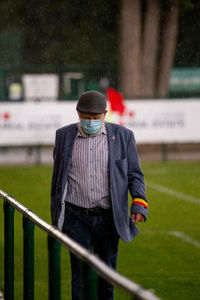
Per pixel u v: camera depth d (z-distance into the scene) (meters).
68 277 16.83
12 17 88.38
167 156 49.91
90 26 88.44
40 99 46.91
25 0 88.12
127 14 60.69
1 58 76.81
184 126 45.88
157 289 16.12
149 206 29.36
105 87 74.12
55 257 7.60
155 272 17.89
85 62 88.75
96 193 11.55
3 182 36.75
